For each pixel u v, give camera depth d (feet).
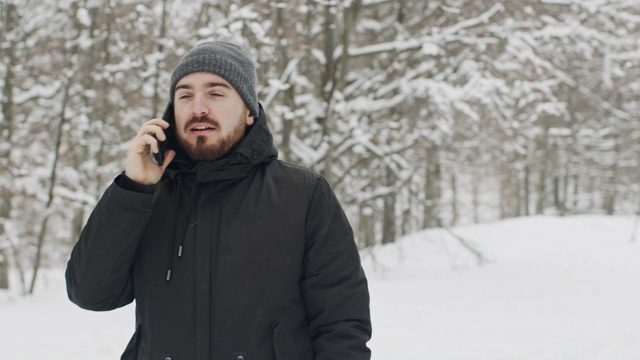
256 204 6.23
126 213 5.95
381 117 44.45
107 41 44.11
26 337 23.39
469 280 41.29
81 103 44.83
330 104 39.78
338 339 6.04
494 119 43.06
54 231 59.88
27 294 41.39
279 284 6.07
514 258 52.65
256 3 37.68
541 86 41.81
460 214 134.10
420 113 42.19
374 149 39.32
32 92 42.55
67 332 24.40
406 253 56.08
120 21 40.06
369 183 46.09
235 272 6.01
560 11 43.70
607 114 85.25
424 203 49.24
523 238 62.13
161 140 6.14
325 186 6.55
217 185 6.25
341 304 6.16
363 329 6.22
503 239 62.03
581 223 69.51
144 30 39.99
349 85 44.47
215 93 6.28
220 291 5.98
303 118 41.01
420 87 38.58
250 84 6.51
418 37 43.68
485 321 27.04
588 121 91.61
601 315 29.27
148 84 40.04
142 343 6.31
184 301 6.04
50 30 43.57
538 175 119.34
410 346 22.11
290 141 39.04
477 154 58.18
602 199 120.47
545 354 20.95
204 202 6.22
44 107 43.55
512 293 36.01
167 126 6.25
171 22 40.47
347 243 6.40
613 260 51.16
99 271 6.10
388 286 38.99
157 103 38.99
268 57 36.96
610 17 41.81
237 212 6.19
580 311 30.37
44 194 41.57
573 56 43.86
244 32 35.53
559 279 40.96
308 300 6.27
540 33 40.27
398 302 32.22
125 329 25.13
